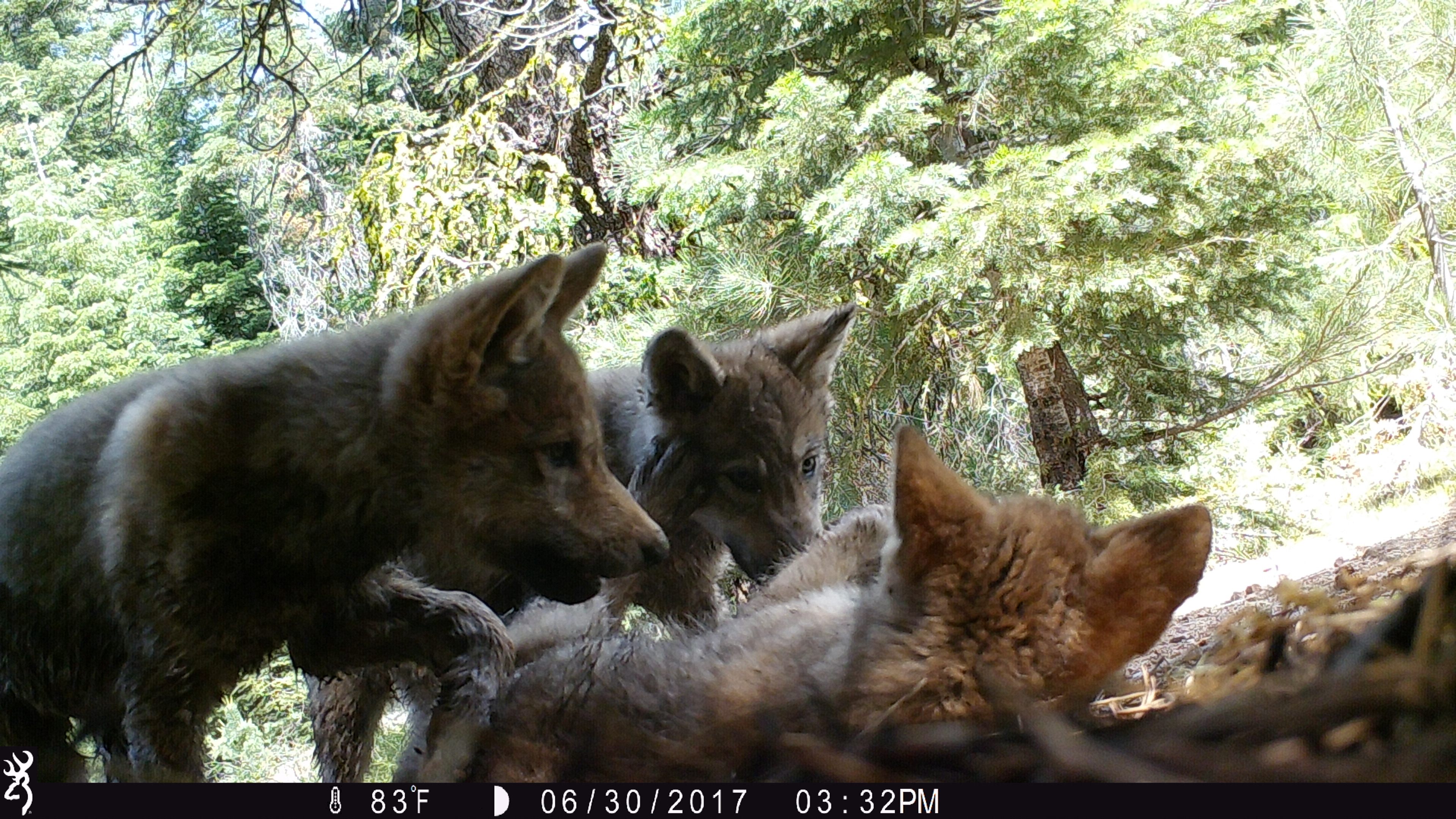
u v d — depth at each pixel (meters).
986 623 0.49
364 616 0.79
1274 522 2.33
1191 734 0.35
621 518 0.78
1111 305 2.31
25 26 4.62
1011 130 2.54
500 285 0.73
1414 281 2.63
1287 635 0.48
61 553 0.76
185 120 4.84
